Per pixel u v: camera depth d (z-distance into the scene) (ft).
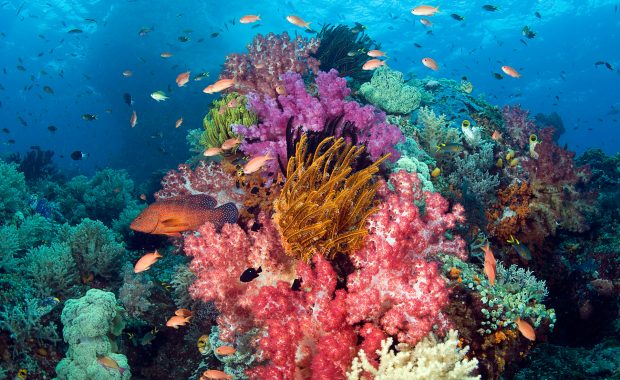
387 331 10.16
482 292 13.24
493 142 28.89
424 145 26.78
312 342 10.14
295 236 11.44
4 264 17.99
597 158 40.65
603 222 24.07
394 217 11.27
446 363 9.20
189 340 17.11
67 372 14.21
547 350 13.53
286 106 17.61
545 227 21.53
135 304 17.70
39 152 49.19
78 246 20.62
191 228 12.16
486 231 19.97
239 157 18.29
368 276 10.48
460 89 34.83
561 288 19.74
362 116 17.26
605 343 13.88
